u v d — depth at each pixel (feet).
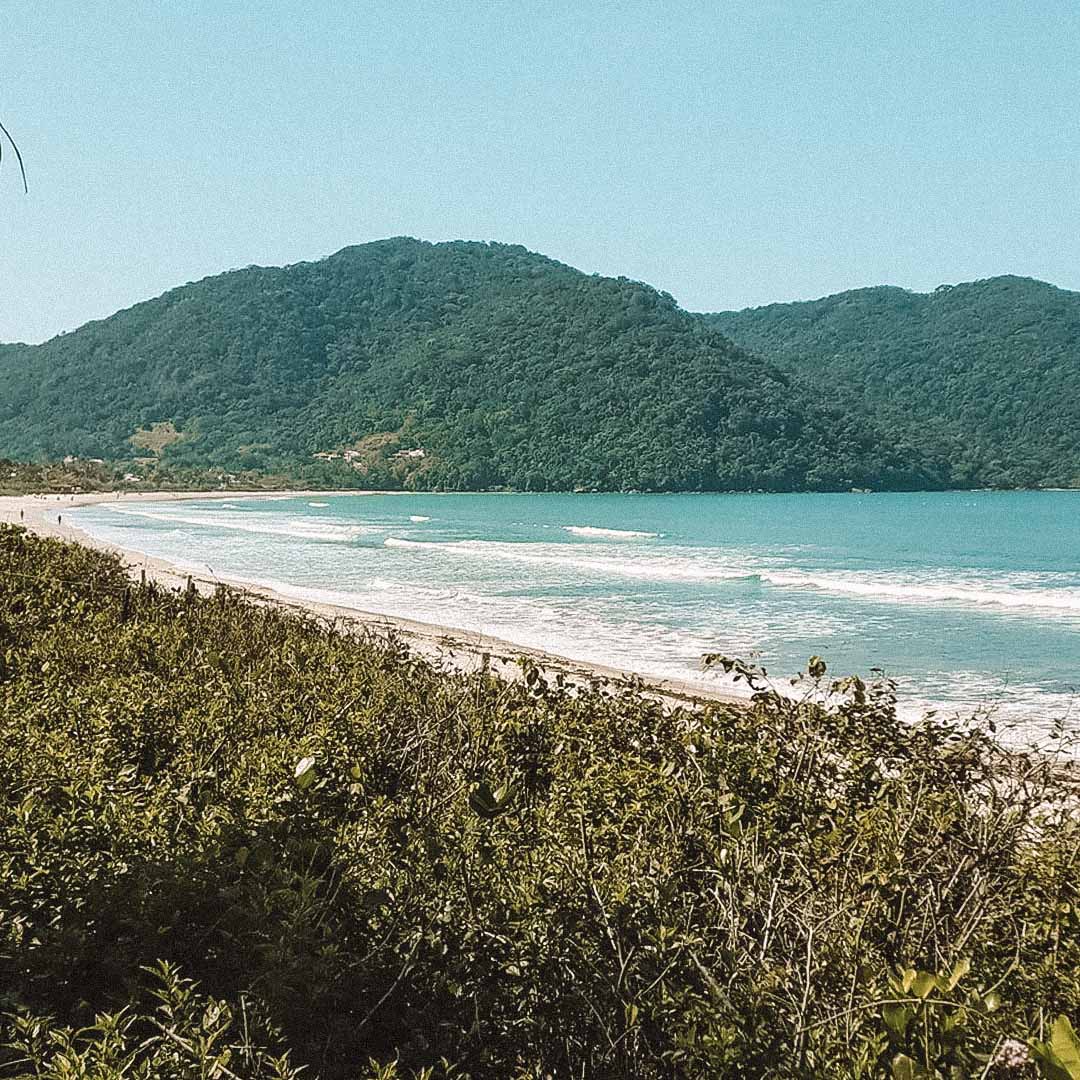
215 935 12.39
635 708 24.56
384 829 15.42
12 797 16.07
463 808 17.57
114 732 21.21
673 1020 10.73
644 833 16.26
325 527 251.19
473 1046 11.01
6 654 31.17
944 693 59.06
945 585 126.52
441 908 12.75
